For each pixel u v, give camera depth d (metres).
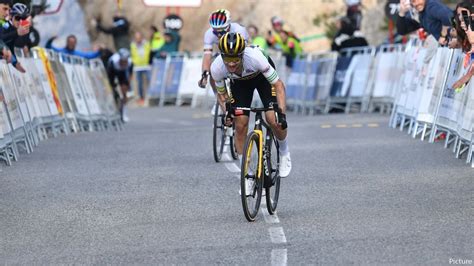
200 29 82.62
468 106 27.38
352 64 55.75
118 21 77.25
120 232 18.31
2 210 21.12
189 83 73.56
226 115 19.66
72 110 44.22
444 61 32.53
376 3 74.38
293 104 60.19
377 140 34.22
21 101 34.09
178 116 61.22
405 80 39.47
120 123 53.06
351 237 17.11
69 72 44.84
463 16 27.61
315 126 42.38
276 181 20.25
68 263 15.93
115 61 54.81
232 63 18.78
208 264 15.48
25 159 30.92
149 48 76.31
